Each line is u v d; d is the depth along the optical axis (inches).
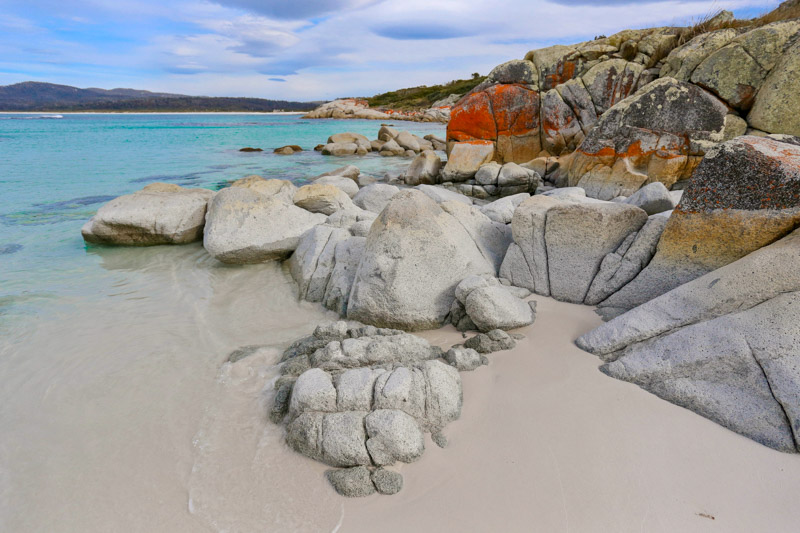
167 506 126.8
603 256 221.1
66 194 542.0
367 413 141.6
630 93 544.4
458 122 627.5
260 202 315.3
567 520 115.0
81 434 155.6
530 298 231.6
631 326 174.1
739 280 158.6
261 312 245.1
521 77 603.2
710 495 119.6
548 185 556.1
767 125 401.4
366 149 1058.1
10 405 171.6
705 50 454.0
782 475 123.5
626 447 135.1
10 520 124.0
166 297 266.8
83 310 249.8
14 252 340.5
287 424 151.6
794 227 164.4
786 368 135.0
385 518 119.4
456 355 176.9
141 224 342.0
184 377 186.4
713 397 144.3
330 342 182.9
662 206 320.5
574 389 159.8
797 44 385.1
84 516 124.9
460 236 246.4
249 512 123.6
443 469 132.3
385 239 221.0
